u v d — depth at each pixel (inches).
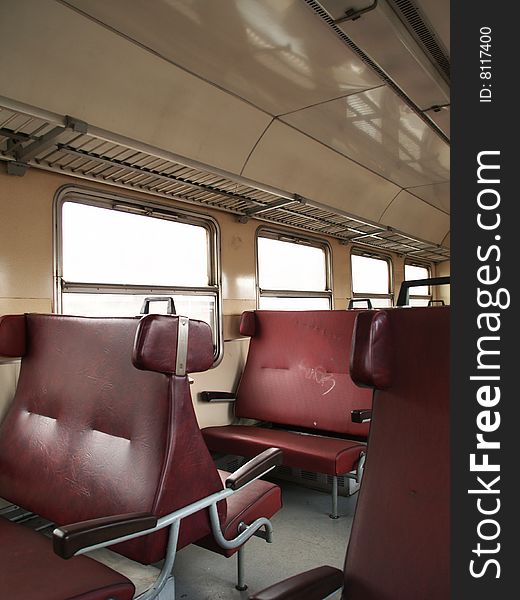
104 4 95.2
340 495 152.8
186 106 130.0
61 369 89.6
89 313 132.4
